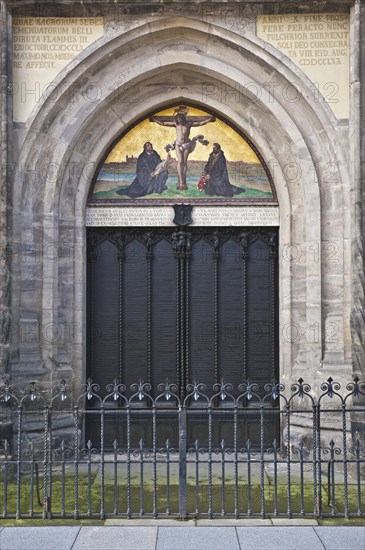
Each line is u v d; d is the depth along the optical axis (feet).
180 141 36.17
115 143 36.17
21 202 32.71
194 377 35.58
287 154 34.47
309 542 21.67
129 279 35.99
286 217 34.55
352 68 31.89
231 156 36.06
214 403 35.42
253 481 29.84
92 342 35.76
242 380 35.47
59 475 30.76
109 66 33.96
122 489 28.63
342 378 31.91
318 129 33.30
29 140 32.89
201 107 36.11
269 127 34.73
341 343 32.53
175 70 34.83
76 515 23.88
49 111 33.12
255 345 35.58
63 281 34.27
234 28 33.01
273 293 35.58
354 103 31.65
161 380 35.63
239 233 35.94
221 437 35.40
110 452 35.32
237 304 35.78
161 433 35.40
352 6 32.07
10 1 31.89
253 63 33.71
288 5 32.55
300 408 33.01
